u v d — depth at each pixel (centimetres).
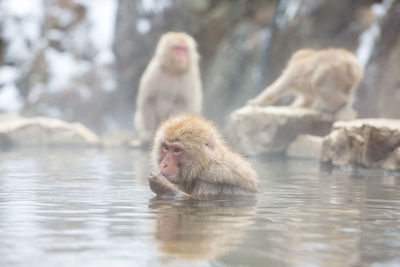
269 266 443
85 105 3909
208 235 554
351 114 1927
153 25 3897
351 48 3388
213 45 3772
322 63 1928
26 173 1227
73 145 2331
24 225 602
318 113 1912
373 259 472
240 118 1934
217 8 3791
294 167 1456
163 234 555
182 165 881
